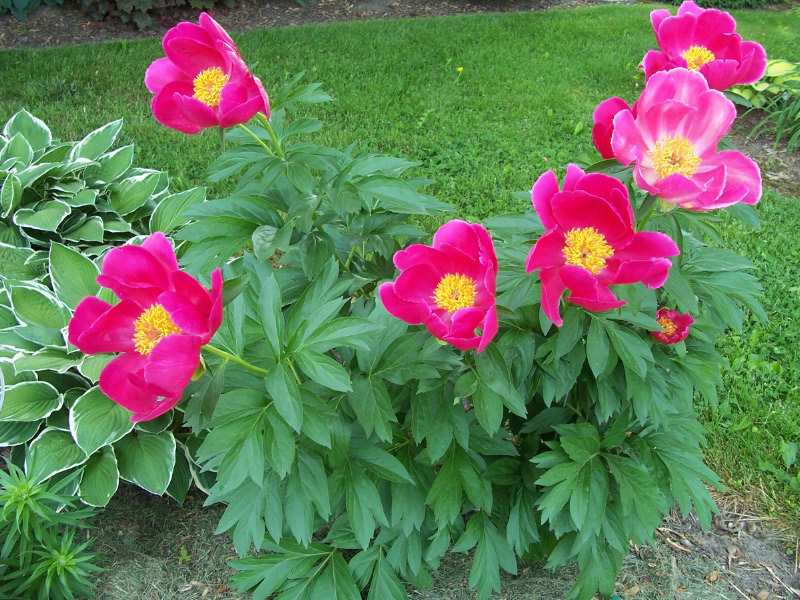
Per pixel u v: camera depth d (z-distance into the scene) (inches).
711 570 39.4
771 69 87.5
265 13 116.6
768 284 59.3
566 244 22.9
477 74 93.8
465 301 23.2
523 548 34.3
